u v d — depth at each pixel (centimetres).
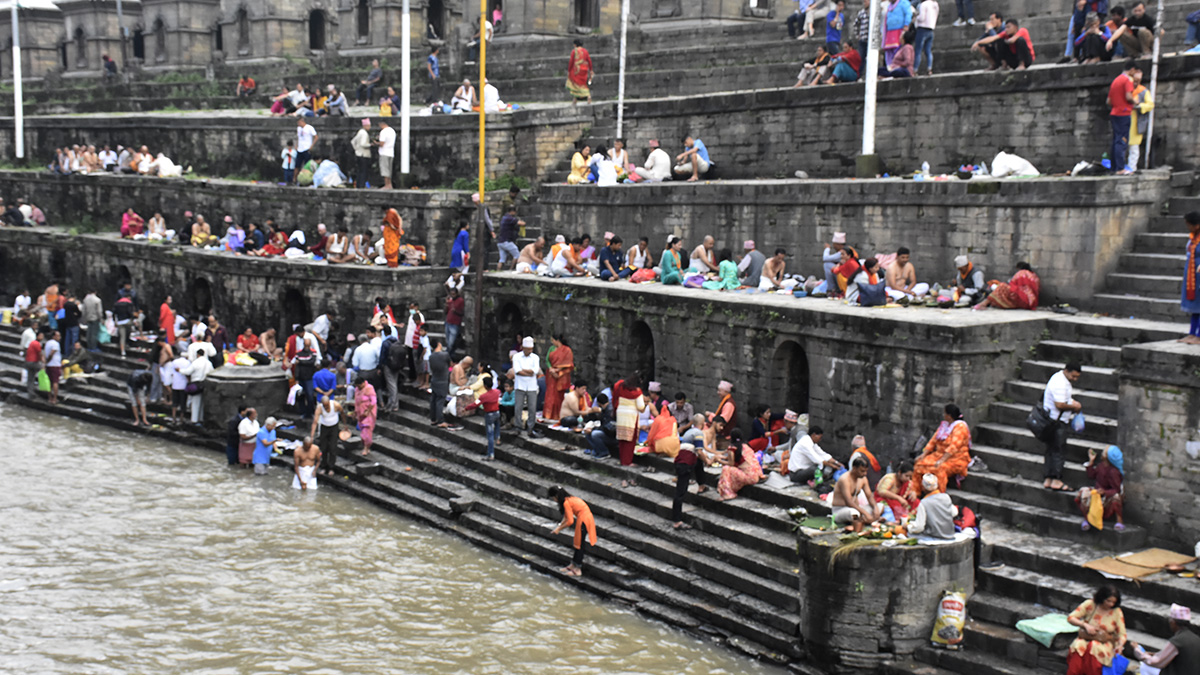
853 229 2105
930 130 2208
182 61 5822
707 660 1496
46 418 2864
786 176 2480
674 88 3123
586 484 1952
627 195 2552
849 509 1478
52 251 3838
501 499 2025
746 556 1609
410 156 3209
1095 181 1753
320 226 3081
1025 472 1552
